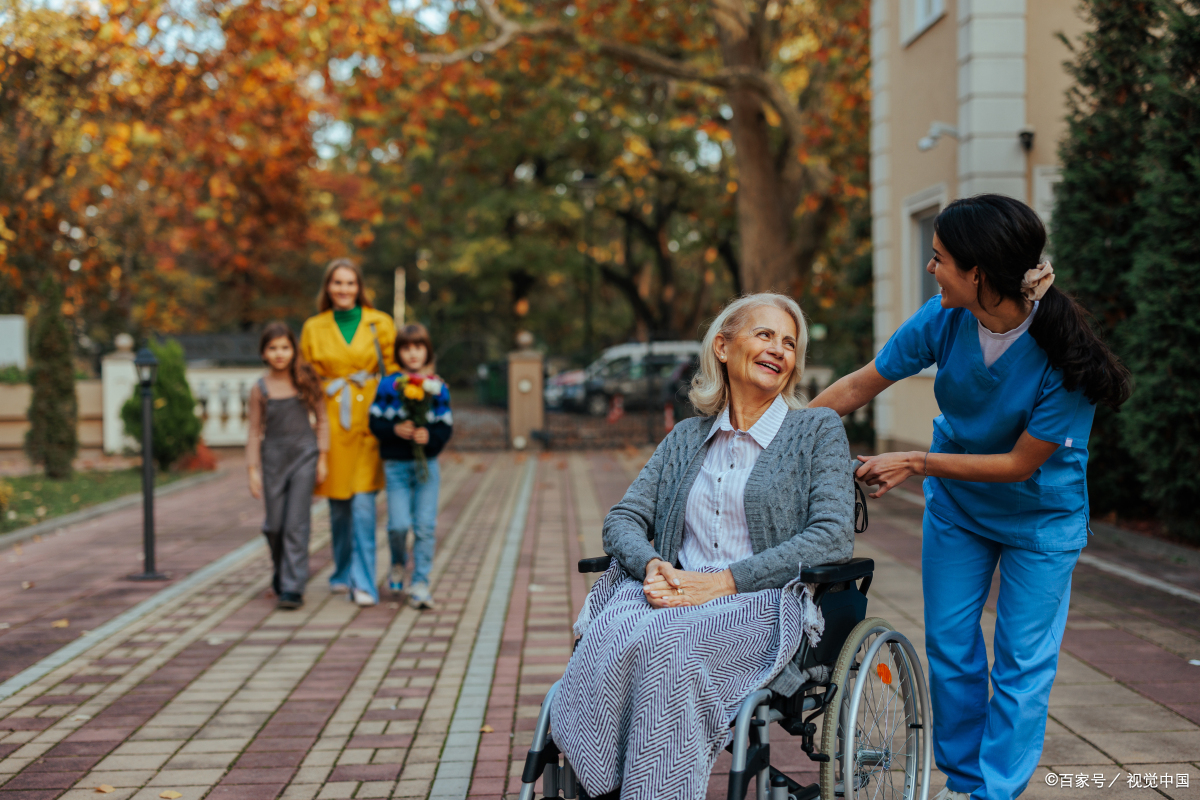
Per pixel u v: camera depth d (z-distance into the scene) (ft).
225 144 55.26
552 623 17.76
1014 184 32.68
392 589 19.79
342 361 19.13
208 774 11.24
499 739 12.22
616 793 8.03
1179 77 22.06
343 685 14.39
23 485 37.47
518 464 46.70
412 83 50.24
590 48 50.98
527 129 82.43
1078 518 9.29
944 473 9.19
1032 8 32.40
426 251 105.09
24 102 53.06
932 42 36.27
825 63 59.82
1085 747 11.38
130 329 73.00
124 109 53.72
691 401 9.58
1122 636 15.67
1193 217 21.04
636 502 9.45
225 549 25.48
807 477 8.99
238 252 77.46
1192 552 21.01
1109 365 8.56
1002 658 9.32
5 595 20.30
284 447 18.98
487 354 64.90
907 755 9.63
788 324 9.33
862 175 58.65
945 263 8.63
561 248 95.45
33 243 58.90
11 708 13.47
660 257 99.40
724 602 8.43
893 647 9.35
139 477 41.19
